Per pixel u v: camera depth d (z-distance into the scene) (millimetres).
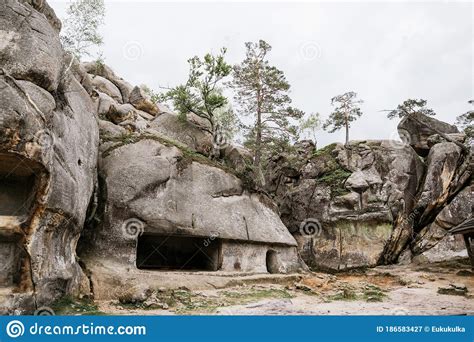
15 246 10398
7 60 9844
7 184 11094
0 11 10273
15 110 9305
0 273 10141
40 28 10992
